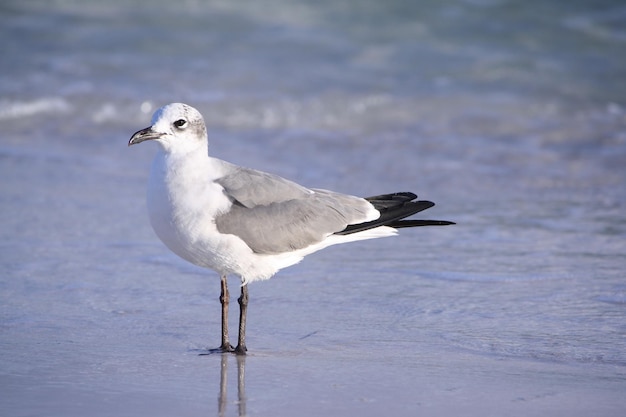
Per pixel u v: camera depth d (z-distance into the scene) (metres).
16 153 18.45
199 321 10.56
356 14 27.14
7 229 13.89
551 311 10.84
